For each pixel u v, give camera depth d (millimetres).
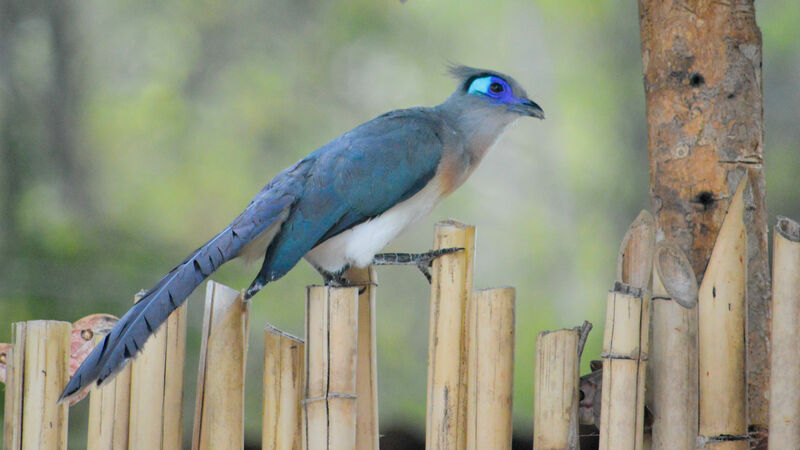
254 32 20500
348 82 20688
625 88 21891
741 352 6281
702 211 7238
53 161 18719
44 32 19641
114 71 20000
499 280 20562
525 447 10844
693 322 6211
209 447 6141
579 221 21203
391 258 8117
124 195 18484
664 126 7406
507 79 8859
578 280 20562
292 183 7762
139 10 20234
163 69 20094
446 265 6309
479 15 21594
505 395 6191
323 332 6070
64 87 19438
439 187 8445
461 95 8922
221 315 6168
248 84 20047
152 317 6188
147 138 19141
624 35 22047
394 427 13719
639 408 6074
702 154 7230
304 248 7625
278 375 6312
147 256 16906
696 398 6242
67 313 15008
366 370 6605
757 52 7348
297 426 6328
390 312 18438
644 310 6066
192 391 14047
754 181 7266
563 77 22016
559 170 21531
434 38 21250
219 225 18641
